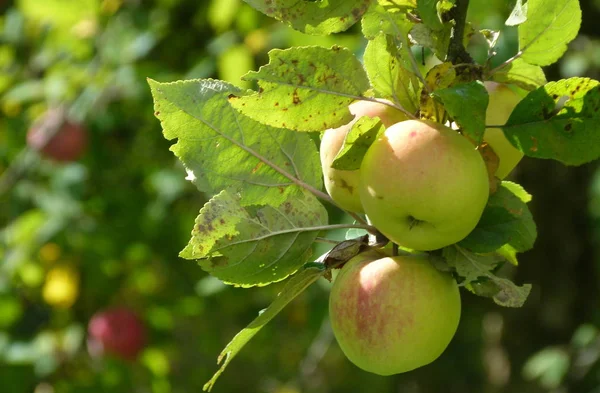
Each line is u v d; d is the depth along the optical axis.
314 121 1.87
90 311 6.43
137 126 6.68
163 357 6.47
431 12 1.82
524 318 7.18
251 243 1.99
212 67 5.70
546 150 1.88
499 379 7.37
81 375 6.35
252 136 2.00
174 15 6.26
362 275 2.01
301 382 7.50
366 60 1.85
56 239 6.04
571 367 6.76
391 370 2.00
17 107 6.81
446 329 1.99
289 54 1.78
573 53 5.83
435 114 1.87
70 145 6.04
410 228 1.83
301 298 6.28
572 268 7.00
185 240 6.22
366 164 1.83
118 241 6.20
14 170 6.29
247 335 1.94
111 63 5.86
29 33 6.63
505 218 1.90
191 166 1.99
